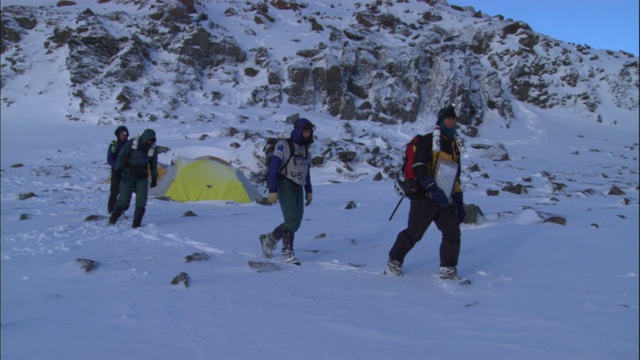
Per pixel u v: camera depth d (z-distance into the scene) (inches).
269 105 1288.1
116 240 294.0
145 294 174.4
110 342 126.1
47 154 820.0
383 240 293.9
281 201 236.4
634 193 660.1
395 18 1745.8
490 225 338.6
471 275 211.2
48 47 1373.0
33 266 225.8
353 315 152.9
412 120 1396.4
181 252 260.4
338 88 1332.4
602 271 214.5
